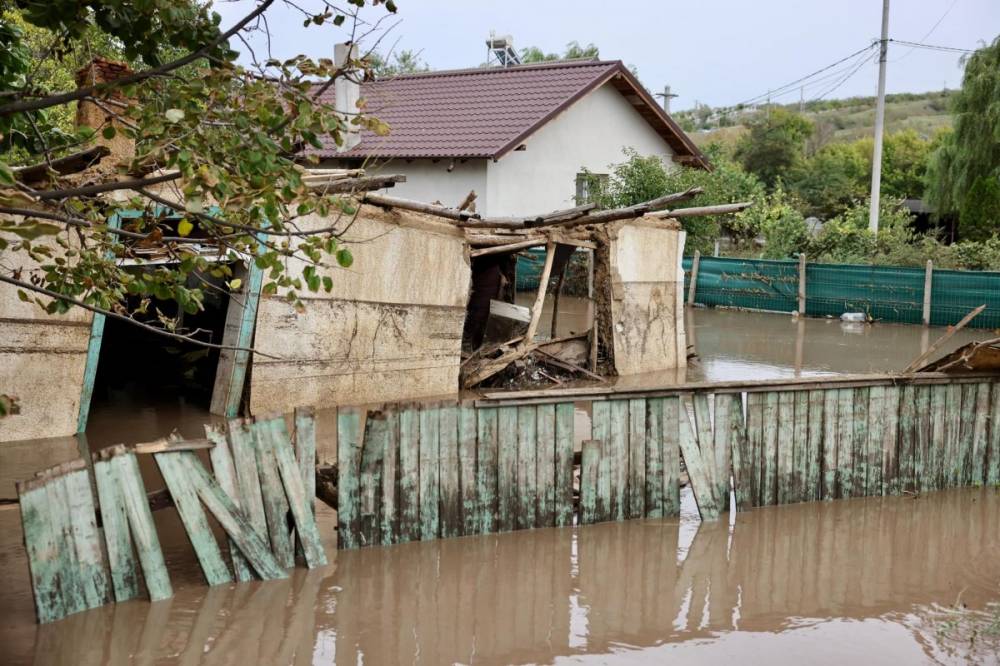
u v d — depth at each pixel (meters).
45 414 10.89
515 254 16.92
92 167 9.87
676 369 17.28
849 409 9.89
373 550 8.08
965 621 7.27
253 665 6.16
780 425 9.62
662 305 17.28
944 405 10.31
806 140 59.41
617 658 6.54
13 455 10.19
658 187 24.53
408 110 25.97
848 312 24.28
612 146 26.58
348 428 7.93
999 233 30.66
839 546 8.79
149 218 6.88
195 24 6.20
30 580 6.72
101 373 14.89
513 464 8.62
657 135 27.89
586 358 16.61
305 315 12.34
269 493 7.48
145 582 6.88
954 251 25.91
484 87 26.55
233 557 7.27
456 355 14.44
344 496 7.95
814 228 32.88
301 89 6.09
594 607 7.34
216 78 5.92
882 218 32.31
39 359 10.76
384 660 6.34
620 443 9.04
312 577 7.52
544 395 8.63
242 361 11.99
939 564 8.41
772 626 7.11
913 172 49.16
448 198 23.77
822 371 17.06
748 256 29.30
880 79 30.00
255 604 7.01
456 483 8.40
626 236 16.38
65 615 6.54
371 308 13.11
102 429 11.45
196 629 6.57
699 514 9.37
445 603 7.25
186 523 7.08
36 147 7.27
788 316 24.94
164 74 6.00
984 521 9.53
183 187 5.85
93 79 6.71
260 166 5.90
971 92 31.61
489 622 6.99
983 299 22.31
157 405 12.84
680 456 10.42
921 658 6.64
